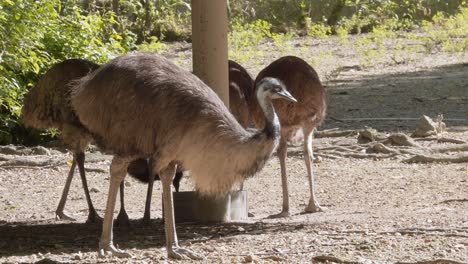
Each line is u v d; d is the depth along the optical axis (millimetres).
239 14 44969
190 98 9914
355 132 21812
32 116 14047
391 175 17719
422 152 19672
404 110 25578
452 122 23312
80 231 13148
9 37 17969
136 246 11656
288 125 14023
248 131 10234
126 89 10039
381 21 44750
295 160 19812
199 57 13438
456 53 36562
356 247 10867
